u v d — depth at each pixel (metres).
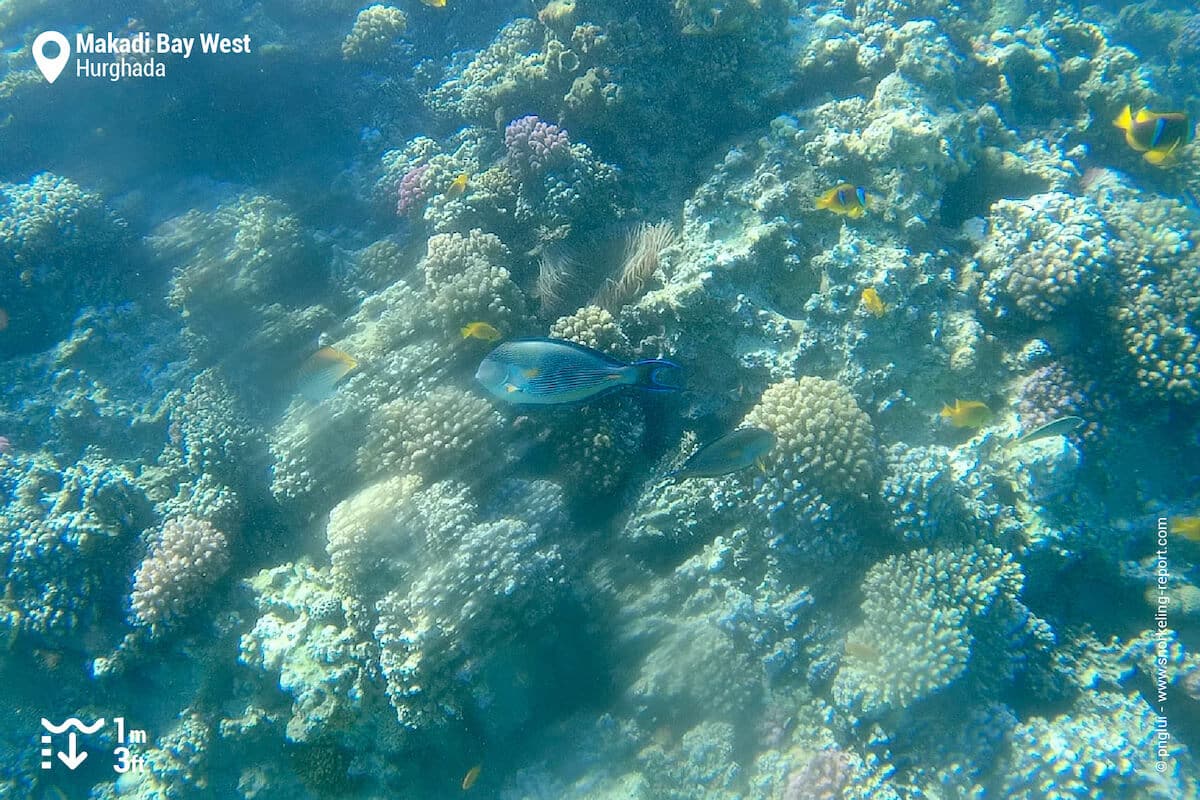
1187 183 1.94
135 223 2.49
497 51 2.26
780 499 1.41
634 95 1.88
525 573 1.38
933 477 1.38
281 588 1.58
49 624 1.65
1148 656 1.41
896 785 1.29
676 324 1.59
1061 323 1.56
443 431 1.52
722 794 1.32
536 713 1.48
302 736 1.43
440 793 1.48
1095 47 2.12
